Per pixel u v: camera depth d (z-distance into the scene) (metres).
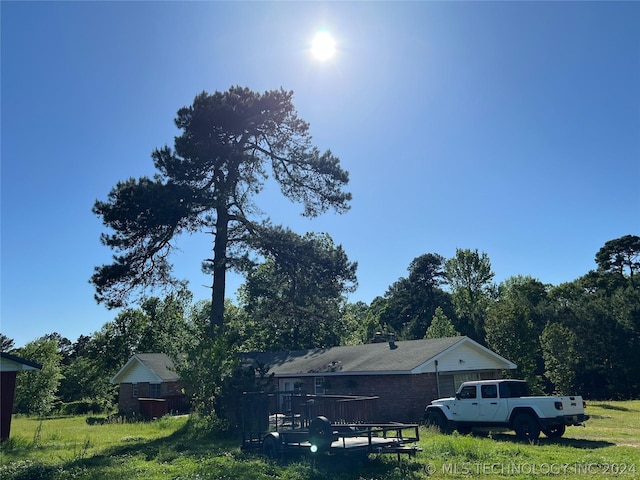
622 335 47.91
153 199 23.25
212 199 24.72
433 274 69.88
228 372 19.80
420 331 62.50
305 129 28.22
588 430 18.80
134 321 53.38
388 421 22.56
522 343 30.38
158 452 15.55
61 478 11.57
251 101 27.02
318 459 12.21
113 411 42.34
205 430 19.95
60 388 56.22
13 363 19.06
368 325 71.38
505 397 16.75
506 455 12.65
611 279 64.88
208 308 41.75
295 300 27.16
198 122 26.19
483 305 56.72
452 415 18.16
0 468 12.80
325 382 25.59
